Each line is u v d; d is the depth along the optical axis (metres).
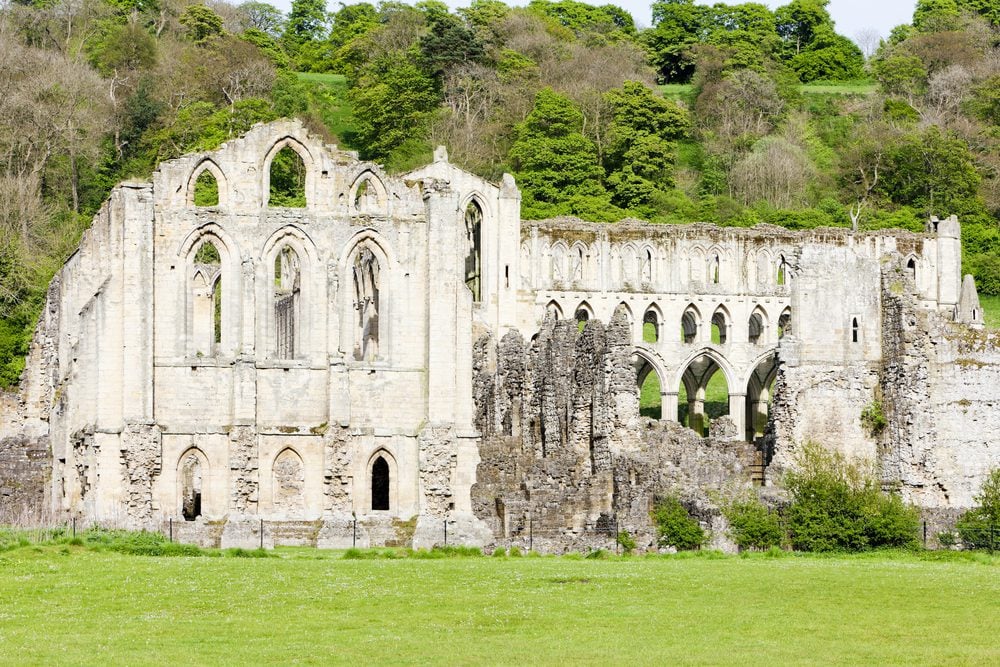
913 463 141.38
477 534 134.25
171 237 136.50
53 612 87.31
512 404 156.88
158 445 134.00
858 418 144.00
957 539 124.19
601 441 138.88
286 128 139.50
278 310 181.50
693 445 141.75
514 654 77.12
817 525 121.56
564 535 128.62
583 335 145.25
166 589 94.00
